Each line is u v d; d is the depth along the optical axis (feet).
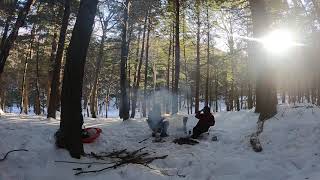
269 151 33.50
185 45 115.65
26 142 33.40
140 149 35.53
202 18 94.53
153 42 122.01
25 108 129.29
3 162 28.02
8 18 63.21
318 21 79.61
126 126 49.62
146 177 27.22
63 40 60.80
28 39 100.53
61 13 73.20
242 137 39.17
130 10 78.33
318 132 34.76
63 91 31.17
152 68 148.87
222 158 31.86
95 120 58.39
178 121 52.01
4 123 42.34
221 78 141.69
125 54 58.54
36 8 74.18
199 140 40.11
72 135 30.55
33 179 26.07
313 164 28.55
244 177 28.04
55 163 28.58
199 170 29.68
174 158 32.83
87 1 31.30
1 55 49.62
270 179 27.50
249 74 101.86
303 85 116.88
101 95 199.21
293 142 34.04
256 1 48.85
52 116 57.82
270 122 42.04
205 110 41.55
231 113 58.18
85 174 27.27
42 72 121.70
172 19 92.63
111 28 92.53
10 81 157.48
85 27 31.24
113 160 31.45
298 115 43.16
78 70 31.14
